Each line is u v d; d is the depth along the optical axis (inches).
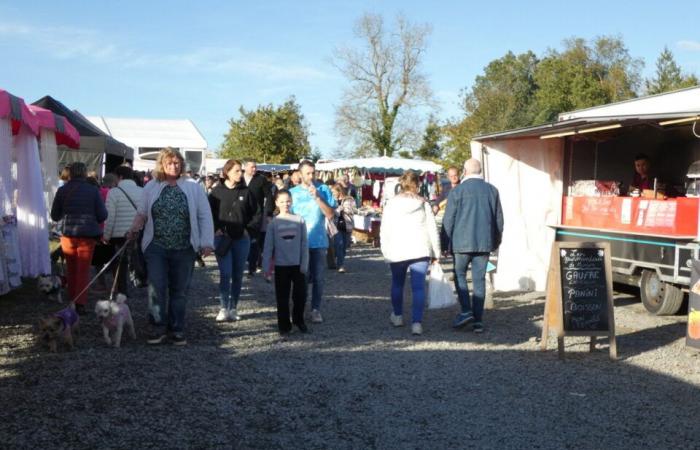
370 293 430.9
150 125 1312.7
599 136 457.4
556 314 273.0
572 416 198.5
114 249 378.0
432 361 258.5
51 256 434.0
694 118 319.0
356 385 225.3
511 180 456.4
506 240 455.2
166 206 266.4
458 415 197.9
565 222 457.4
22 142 372.2
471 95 1908.2
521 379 236.4
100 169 678.5
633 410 204.5
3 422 181.2
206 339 288.7
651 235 365.1
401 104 2006.6
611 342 266.2
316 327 321.1
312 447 171.9
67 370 234.2
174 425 183.3
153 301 271.4
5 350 263.3
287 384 224.7
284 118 1945.1
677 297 356.5
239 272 328.2
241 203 321.7
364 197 1274.6
